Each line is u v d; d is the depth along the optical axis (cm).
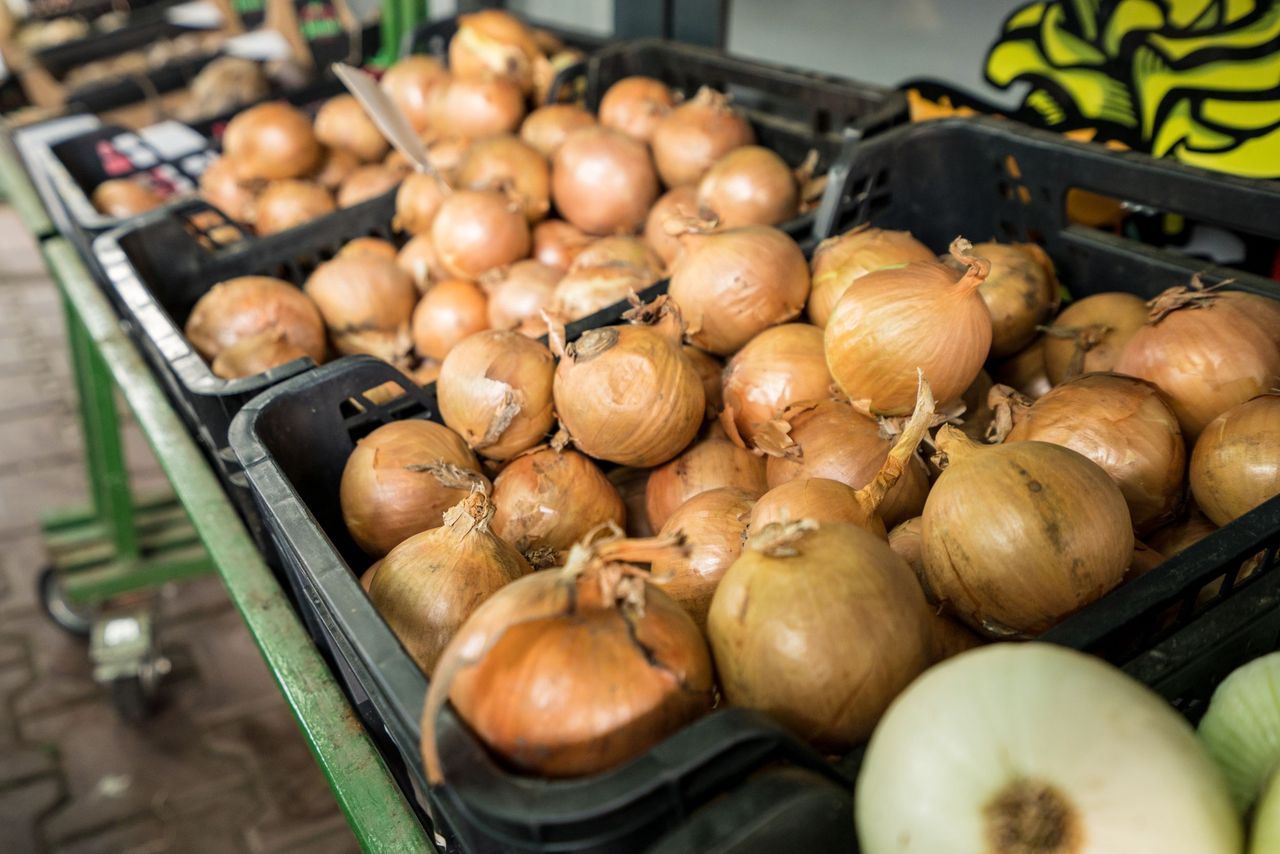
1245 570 78
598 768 57
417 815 87
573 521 99
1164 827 45
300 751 214
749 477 100
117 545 241
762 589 62
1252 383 89
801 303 109
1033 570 69
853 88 153
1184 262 110
